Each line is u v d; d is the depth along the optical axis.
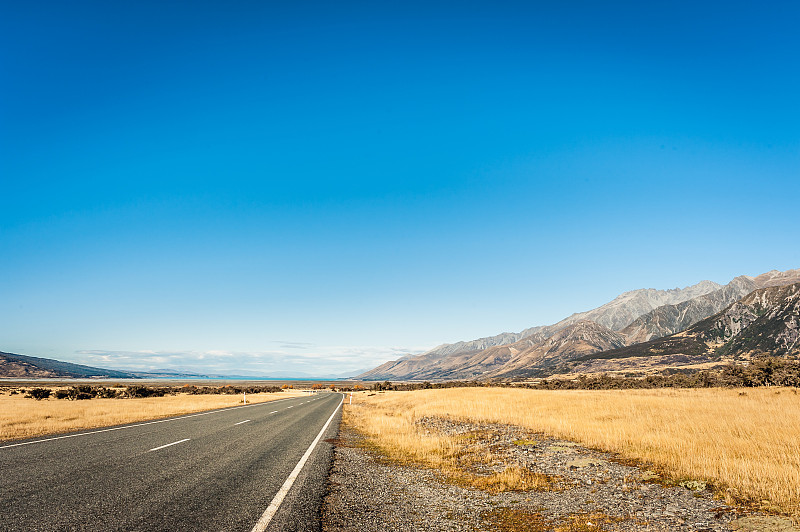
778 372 54.72
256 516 5.93
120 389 65.06
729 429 14.76
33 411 23.05
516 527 6.29
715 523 6.32
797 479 8.06
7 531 4.86
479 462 11.69
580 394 38.09
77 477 7.67
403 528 6.02
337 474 9.31
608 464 10.72
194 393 75.50
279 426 19.08
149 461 9.53
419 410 29.84
